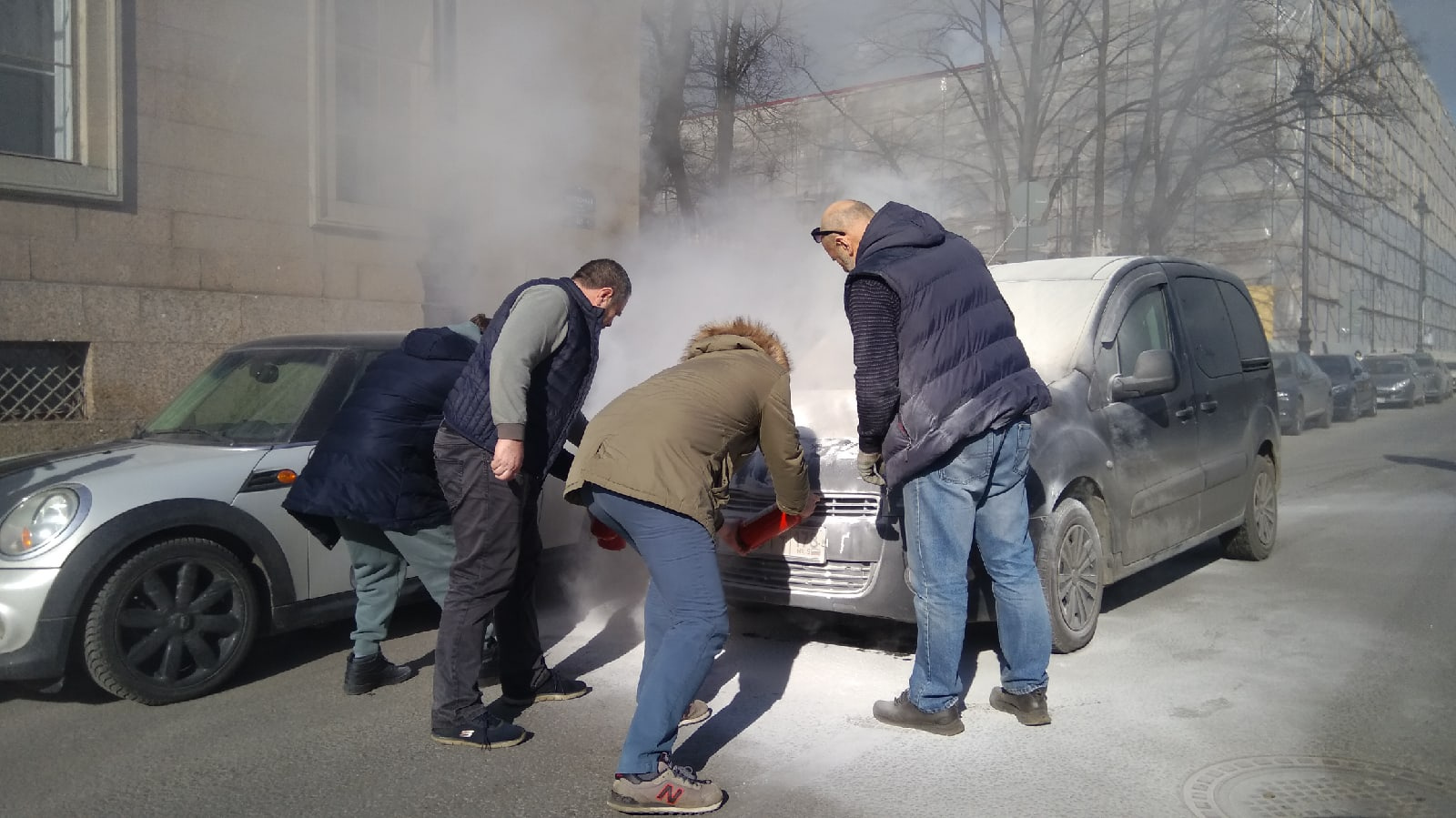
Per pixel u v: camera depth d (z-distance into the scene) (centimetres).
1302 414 1557
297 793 275
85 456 371
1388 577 505
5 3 670
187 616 348
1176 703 331
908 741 305
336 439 326
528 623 336
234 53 766
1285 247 2944
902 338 299
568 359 307
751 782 278
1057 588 368
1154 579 506
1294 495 809
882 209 313
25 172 657
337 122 838
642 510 265
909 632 416
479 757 298
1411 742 296
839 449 367
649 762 259
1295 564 538
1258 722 314
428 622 449
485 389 298
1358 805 257
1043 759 290
